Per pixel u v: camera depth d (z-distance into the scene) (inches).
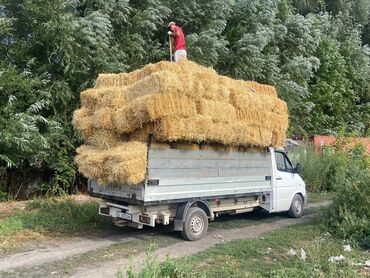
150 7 562.6
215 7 629.0
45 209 411.8
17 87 450.3
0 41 493.0
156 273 178.5
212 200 343.0
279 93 724.0
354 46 1120.8
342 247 287.7
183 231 309.4
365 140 809.5
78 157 322.3
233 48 678.5
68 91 492.4
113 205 317.7
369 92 1126.4
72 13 499.8
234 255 270.4
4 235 315.0
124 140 314.0
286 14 853.2
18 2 488.4
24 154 471.8
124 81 336.2
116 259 261.9
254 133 351.6
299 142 861.8
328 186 654.5
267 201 394.3
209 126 309.4
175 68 307.7
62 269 241.8
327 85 963.3
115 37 552.1
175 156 305.3
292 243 302.5
